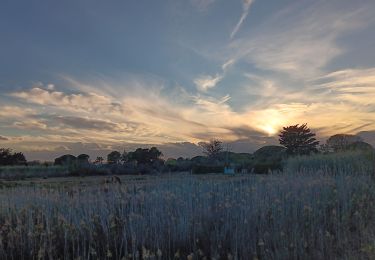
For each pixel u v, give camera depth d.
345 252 8.13
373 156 17.73
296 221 9.57
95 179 21.86
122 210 9.92
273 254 8.40
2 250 8.91
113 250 9.03
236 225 9.44
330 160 19.25
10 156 35.81
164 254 8.84
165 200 10.78
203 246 9.22
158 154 35.22
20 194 11.59
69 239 9.52
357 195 11.36
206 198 10.71
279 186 11.46
